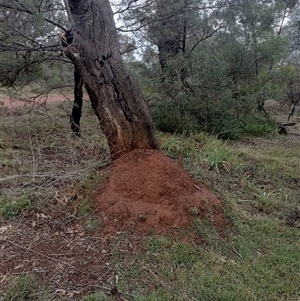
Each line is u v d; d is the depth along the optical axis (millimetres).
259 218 3352
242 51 8148
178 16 7121
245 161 5453
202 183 3600
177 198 2971
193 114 7145
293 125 9867
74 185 3371
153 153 3324
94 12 3346
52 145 4883
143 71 7434
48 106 7480
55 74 6469
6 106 6805
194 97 6980
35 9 4977
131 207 2879
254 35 8125
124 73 3441
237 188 4160
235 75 8328
